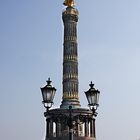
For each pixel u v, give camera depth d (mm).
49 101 19516
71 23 86750
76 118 76625
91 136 77375
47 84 19969
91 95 20188
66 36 85812
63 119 74625
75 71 82750
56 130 75500
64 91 81250
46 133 76500
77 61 84250
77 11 88625
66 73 82375
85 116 77562
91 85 20766
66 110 74125
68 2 88625
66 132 73938
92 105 20172
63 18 88312
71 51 84062
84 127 77938
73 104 79000
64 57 84188
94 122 78938
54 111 74500
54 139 74375
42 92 19672
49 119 76500
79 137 74812
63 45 86062
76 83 81875
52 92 19688
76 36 86500
